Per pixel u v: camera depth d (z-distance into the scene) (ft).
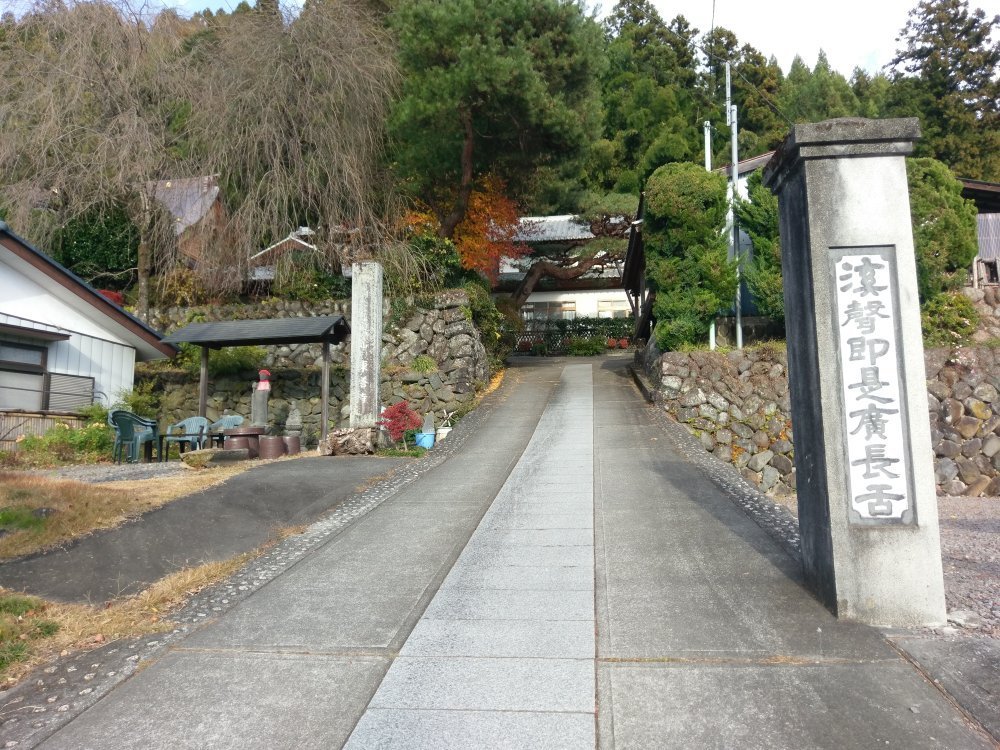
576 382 57.21
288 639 13.51
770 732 10.01
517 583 16.24
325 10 50.08
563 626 13.71
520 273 92.58
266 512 22.99
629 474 28.32
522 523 21.49
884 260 14.46
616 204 79.61
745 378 41.52
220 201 52.34
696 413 41.47
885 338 14.23
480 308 54.90
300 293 54.75
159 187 51.47
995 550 20.97
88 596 15.84
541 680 11.62
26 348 39.91
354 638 13.47
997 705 10.55
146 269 54.54
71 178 48.42
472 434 39.93
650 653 12.44
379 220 53.11
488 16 48.85
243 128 48.67
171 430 40.34
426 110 48.67
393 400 47.24
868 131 14.62
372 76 50.11
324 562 18.17
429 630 13.75
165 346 47.73
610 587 15.75
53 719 10.89
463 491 26.35
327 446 36.32
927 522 13.71
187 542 19.63
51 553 17.81
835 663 11.92
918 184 45.34
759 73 121.49
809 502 15.21
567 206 81.56
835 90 111.45
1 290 39.34
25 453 34.83
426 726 10.39
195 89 49.83
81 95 48.44
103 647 13.37
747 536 19.21
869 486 13.91
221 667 12.43
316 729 10.42
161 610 15.24
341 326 42.24
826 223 14.62
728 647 12.58
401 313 50.83
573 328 88.07
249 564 18.30
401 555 18.62
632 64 122.31
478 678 11.75
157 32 51.06
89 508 20.66
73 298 42.55
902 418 14.03
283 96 48.32
